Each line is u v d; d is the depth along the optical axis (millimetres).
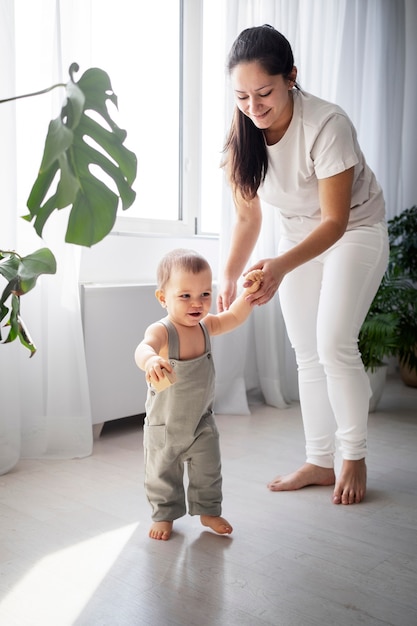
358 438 1820
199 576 1354
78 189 783
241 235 1958
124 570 1377
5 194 2000
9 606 1220
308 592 1294
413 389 3600
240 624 1168
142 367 1347
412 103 4211
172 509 1558
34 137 2152
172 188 3016
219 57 3139
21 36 2143
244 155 1764
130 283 2688
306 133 1674
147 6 2795
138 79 2793
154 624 1163
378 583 1341
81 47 2230
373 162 3799
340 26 3369
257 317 3104
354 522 1675
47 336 2197
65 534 1564
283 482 1919
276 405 3074
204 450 1548
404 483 1999
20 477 1999
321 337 1793
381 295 3070
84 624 1161
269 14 2959
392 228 3699
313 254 1599
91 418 2322
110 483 1952
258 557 1452
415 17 4152
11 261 1082
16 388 2049
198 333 1527
